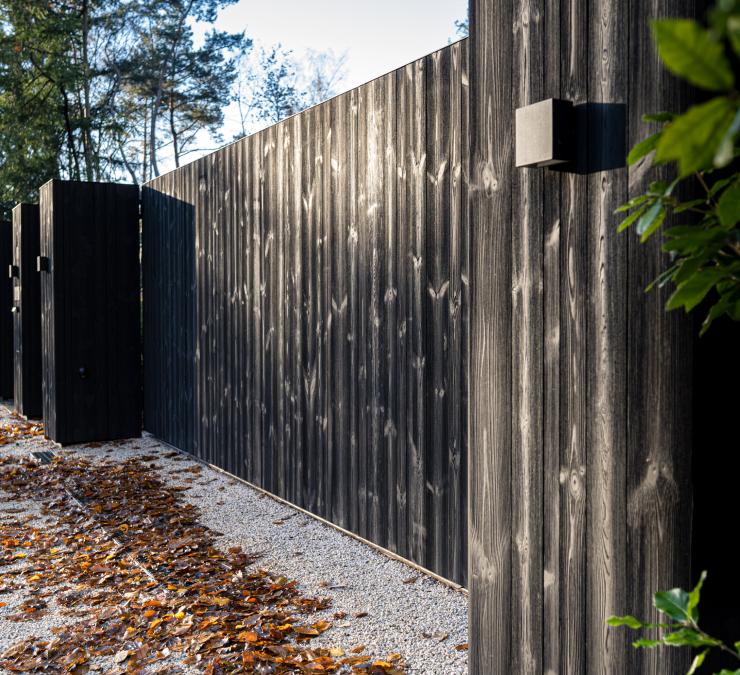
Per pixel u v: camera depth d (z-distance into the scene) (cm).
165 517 474
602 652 174
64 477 587
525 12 191
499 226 202
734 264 89
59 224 718
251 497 521
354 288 420
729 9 47
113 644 299
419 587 350
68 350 724
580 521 180
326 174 443
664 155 51
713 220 106
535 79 189
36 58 1884
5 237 1017
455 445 346
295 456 488
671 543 160
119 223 746
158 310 716
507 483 201
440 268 353
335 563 386
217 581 362
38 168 1850
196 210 630
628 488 168
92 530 455
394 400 388
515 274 198
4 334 1023
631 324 167
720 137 50
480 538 211
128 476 586
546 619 189
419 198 364
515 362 198
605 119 171
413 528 376
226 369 584
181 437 676
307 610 325
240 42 2353
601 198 172
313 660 274
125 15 2147
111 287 743
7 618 331
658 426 162
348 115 419
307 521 462
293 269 484
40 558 409
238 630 305
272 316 512
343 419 434
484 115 206
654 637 162
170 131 2372
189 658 281
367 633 302
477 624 212
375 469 405
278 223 501
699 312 157
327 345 448
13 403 999
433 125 354
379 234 396
